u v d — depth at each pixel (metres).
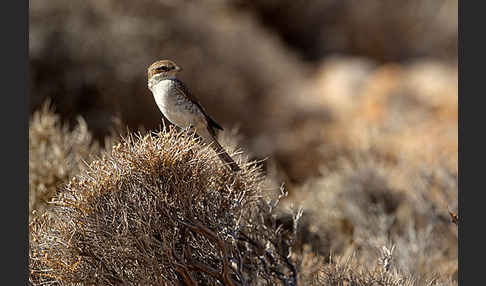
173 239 10.38
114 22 27.31
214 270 10.75
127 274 10.38
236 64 32.25
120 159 10.51
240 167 11.57
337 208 17.70
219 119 29.53
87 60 25.78
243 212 11.48
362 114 34.06
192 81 29.22
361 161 19.86
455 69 44.31
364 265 12.67
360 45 49.16
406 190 18.53
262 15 47.47
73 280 10.37
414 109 33.62
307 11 48.19
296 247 14.17
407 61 49.19
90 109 25.17
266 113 31.14
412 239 15.65
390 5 49.66
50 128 16.27
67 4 26.72
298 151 27.64
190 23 30.11
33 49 25.28
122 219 10.18
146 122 25.73
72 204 10.40
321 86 38.94
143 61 26.50
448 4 50.75
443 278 13.64
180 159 10.56
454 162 20.33
